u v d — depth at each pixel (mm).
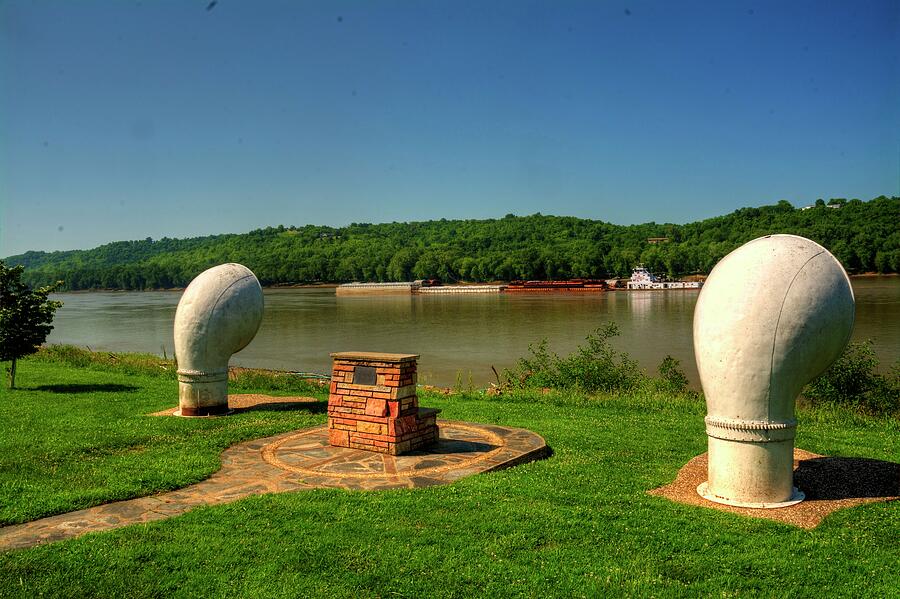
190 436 10398
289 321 57781
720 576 5359
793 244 7203
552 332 42656
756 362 6812
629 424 11352
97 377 18156
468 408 13242
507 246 157000
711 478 7254
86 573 5512
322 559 5707
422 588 5227
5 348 15602
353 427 9336
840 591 5117
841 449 9430
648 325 45469
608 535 6129
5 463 8742
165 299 120188
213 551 5879
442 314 61938
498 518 6535
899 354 27750
